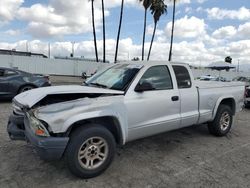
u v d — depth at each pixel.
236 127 6.80
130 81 4.07
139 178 3.59
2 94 8.98
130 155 4.45
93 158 3.57
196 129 6.34
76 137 3.36
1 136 5.18
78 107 3.42
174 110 4.61
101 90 3.87
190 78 5.02
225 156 4.53
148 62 4.54
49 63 29.42
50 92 3.64
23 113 3.84
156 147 4.91
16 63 27.17
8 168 3.77
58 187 3.28
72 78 27.44
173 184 3.44
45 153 3.20
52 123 3.21
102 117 3.65
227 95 5.76
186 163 4.16
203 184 3.46
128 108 3.90
